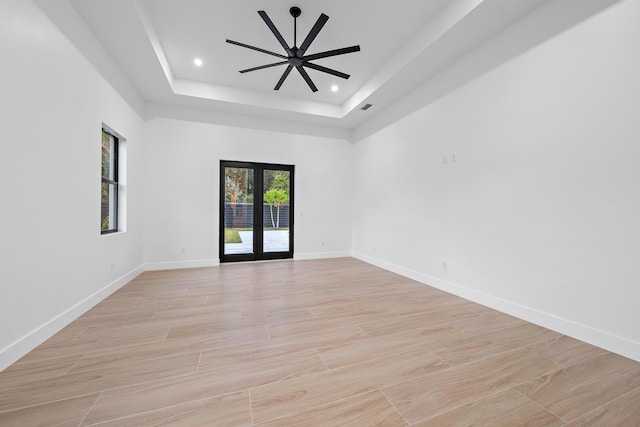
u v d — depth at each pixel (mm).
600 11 1897
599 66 1905
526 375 1544
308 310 2584
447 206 3266
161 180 4375
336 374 1536
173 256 4453
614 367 1634
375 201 4875
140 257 4086
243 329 2139
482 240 2803
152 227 4320
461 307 2701
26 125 1752
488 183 2738
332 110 5023
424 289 3346
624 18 1780
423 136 3676
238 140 4867
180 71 3859
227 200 4934
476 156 2877
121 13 2404
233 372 1547
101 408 1242
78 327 2143
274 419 1186
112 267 3076
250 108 4590
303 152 5367
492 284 2688
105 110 2883
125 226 3500
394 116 4316
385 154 4566
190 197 4551
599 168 1907
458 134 3102
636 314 1728
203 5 2623
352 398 1330
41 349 1788
